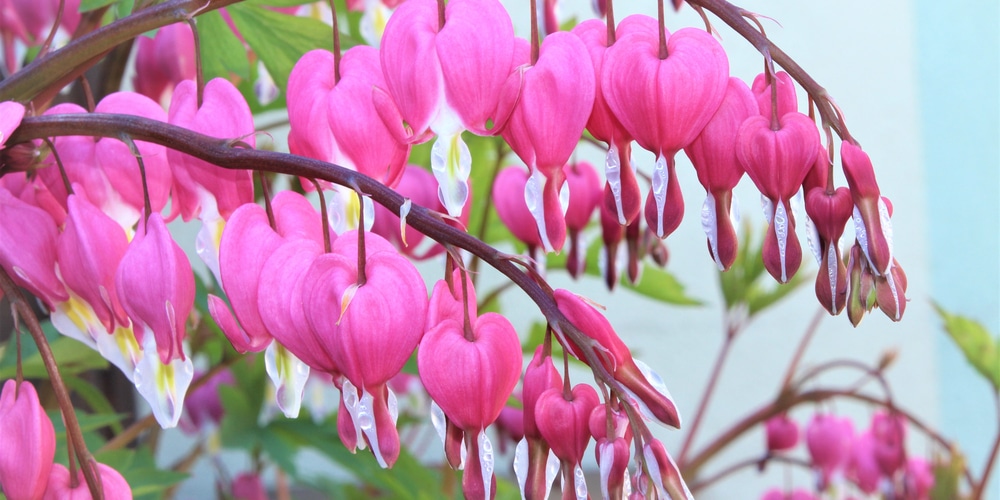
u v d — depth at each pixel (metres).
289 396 0.52
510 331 0.50
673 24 1.63
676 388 1.77
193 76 0.69
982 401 1.74
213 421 1.10
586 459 1.48
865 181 0.49
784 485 1.76
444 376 0.50
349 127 0.53
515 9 1.53
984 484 1.08
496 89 0.51
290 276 0.51
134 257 0.52
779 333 1.77
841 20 1.73
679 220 0.51
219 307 0.52
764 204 0.51
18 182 0.57
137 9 0.57
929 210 1.78
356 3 0.76
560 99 0.51
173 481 0.75
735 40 1.65
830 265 0.50
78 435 0.53
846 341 1.78
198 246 0.54
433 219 0.49
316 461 1.62
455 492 0.97
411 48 0.52
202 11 0.54
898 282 0.50
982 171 1.75
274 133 1.03
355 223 0.53
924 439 1.76
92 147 0.56
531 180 0.51
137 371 0.53
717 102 0.50
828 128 0.50
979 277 1.75
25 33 0.74
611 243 0.69
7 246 0.54
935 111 1.76
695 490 1.16
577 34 0.52
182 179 0.54
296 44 0.66
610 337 0.49
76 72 0.57
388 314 0.50
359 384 0.50
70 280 0.54
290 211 0.53
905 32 1.74
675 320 1.76
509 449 1.37
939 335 1.77
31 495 0.53
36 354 0.73
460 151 0.52
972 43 1.74
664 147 0.51
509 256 0.49
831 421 1.17
